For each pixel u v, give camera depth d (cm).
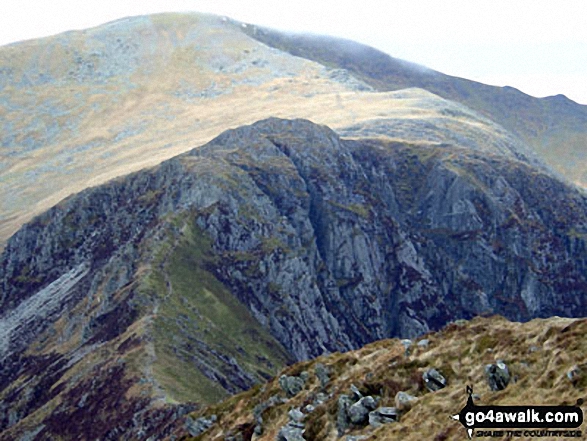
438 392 6231
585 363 5344
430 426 5769
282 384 8350
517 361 5981
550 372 5528
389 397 6656
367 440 6041
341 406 6750
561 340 5888
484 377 6094
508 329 6731
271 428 7612
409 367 6919
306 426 6919
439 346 7131
